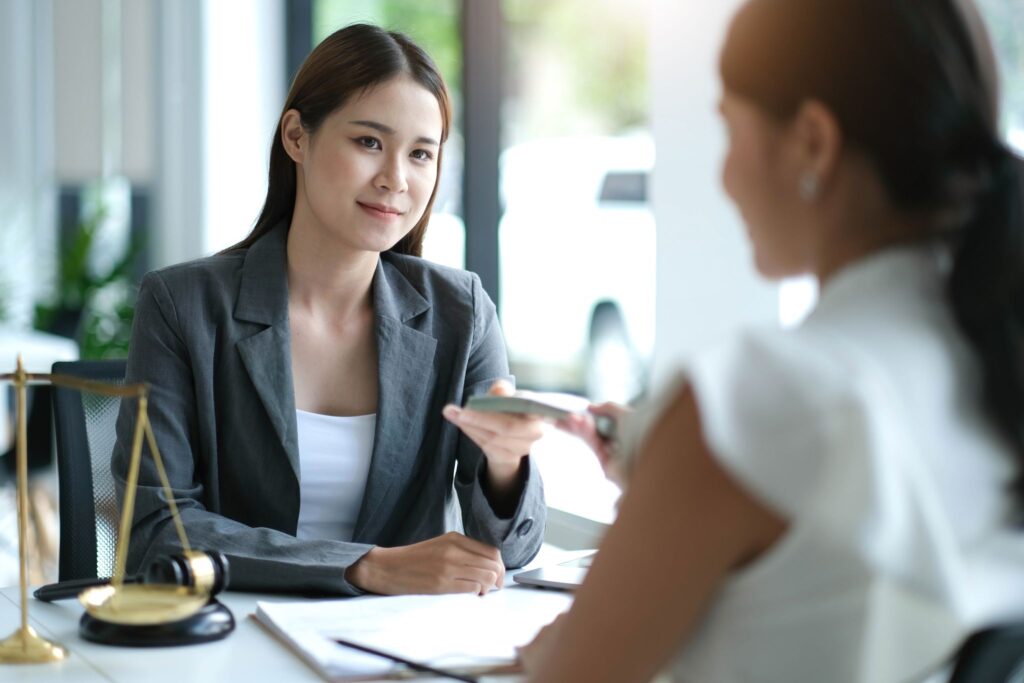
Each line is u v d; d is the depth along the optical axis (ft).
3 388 16.05
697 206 10.09
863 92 2.81
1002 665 2.93
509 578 5.78
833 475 2.60
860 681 2.76
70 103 22.26
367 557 5.49
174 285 6.27
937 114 2.78
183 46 21.09
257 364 6.22
